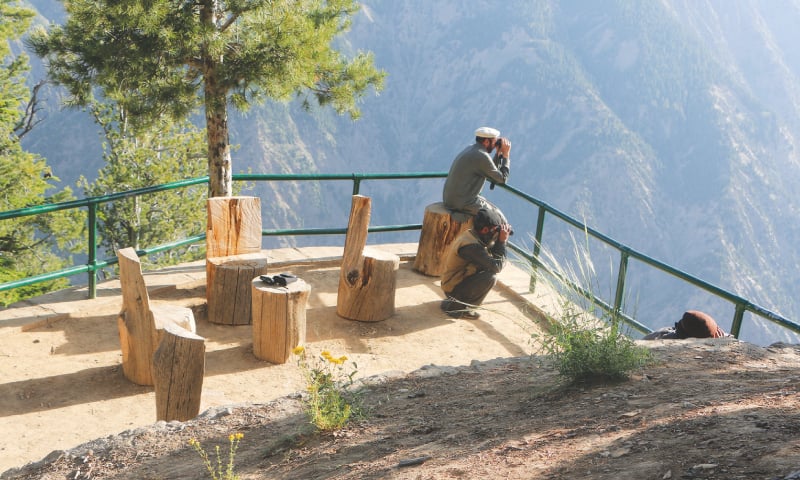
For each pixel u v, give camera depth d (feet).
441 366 16.63
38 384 20.36
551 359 15.01
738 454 8.05
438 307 27.71
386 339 24.79
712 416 9.73
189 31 25.77
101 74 26.58
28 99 76.18
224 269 24.47
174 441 13.71
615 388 12.62
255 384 21.13
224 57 28.09
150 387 20.80
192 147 91.09
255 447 12.71
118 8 24.32
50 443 17.66
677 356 14.99
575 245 14.07
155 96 27.99
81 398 19.94
